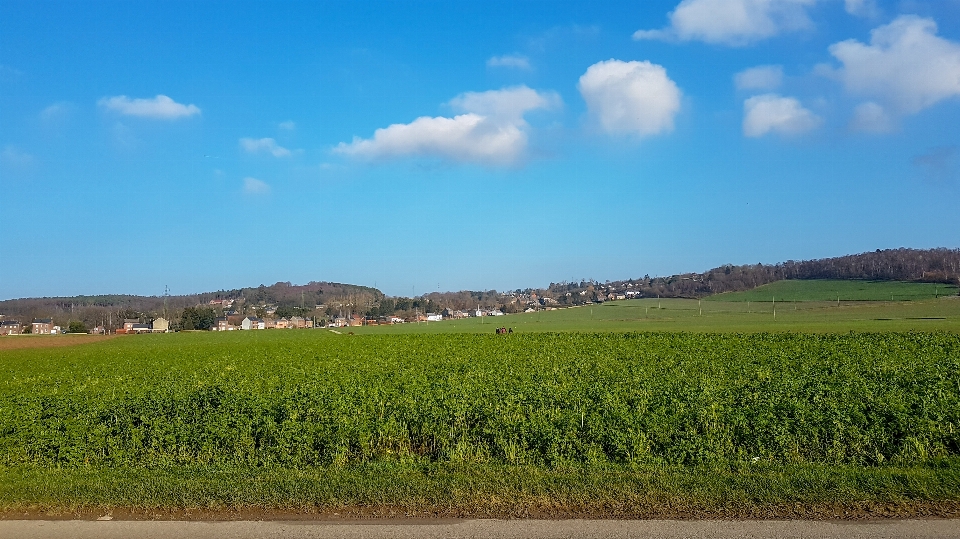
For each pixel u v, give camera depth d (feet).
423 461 39.50
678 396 53.62
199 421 45.88
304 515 29.48
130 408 50.98
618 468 36.70
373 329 335.26
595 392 57.16
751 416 43.11
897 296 367.66
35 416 49.42
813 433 39.68
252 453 41.78
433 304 576.61
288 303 582.76
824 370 83.71
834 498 29.71
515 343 168.76
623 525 27.35
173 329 430.20
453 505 30.12
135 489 32.91
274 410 49.01
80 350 192.34
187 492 32.22
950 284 381.40
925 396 51.19
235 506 30.58
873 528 26.63
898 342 139.85
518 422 42.88
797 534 26.13
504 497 30.89
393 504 30.48
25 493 32.68
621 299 547.90
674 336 179.32
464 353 135.95
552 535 26.45
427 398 55.36
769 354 114.83
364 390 61.52
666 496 30.53
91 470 39.27
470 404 50.24
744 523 27.35
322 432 42.11
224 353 159.84
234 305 561.02
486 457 40.55
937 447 39.81
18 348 211.41
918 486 30.83
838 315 296.10
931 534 25.96
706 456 38.37
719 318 318.04
